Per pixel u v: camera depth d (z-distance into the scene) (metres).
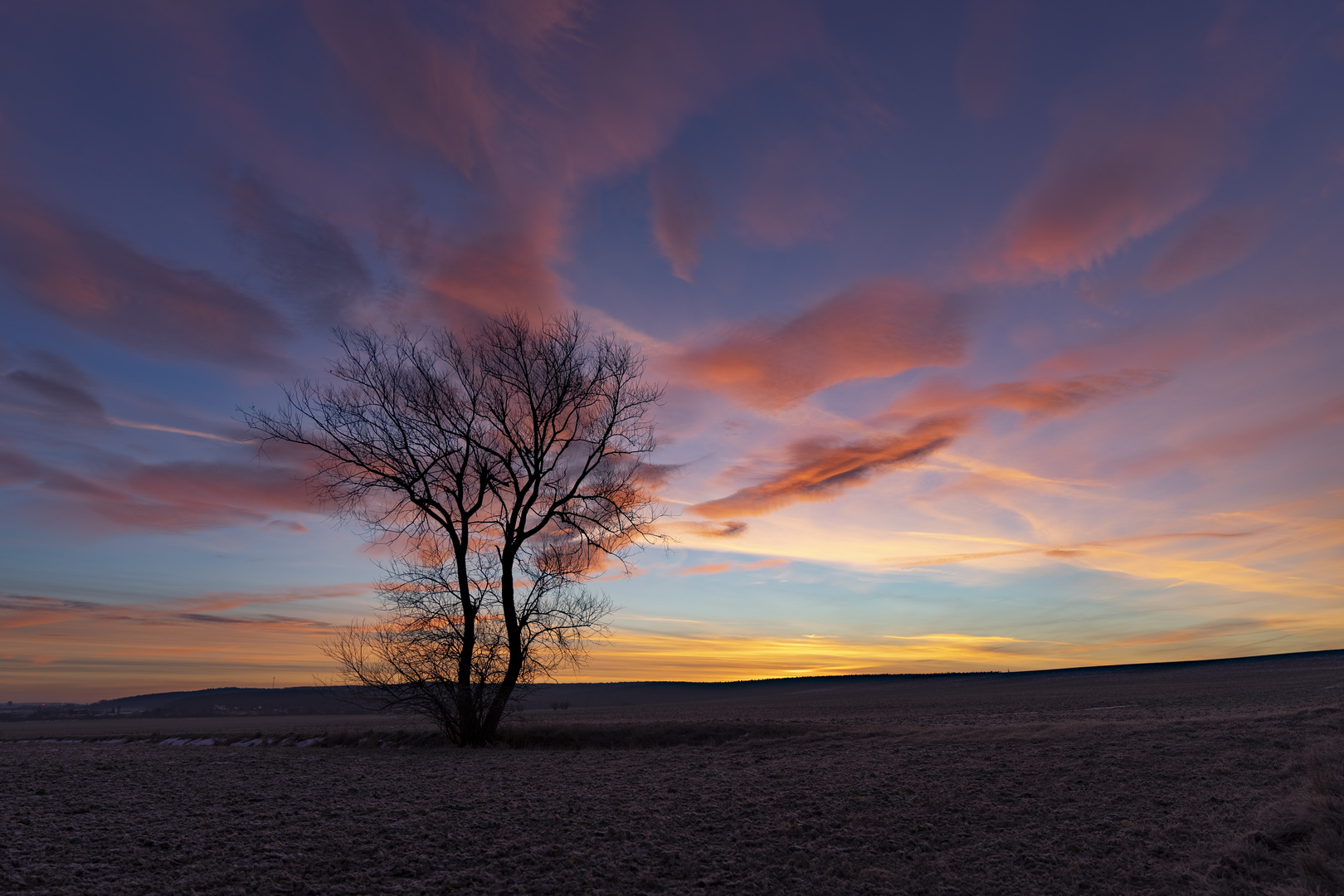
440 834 9.95
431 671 24.06
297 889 7.62
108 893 7.38
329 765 18.55
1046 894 7.54
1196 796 11.32
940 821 10.43
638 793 13.06
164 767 18.23
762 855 8.96
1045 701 46.53
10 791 14.08
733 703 85.81
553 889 7.74
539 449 25.42
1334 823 8.84
